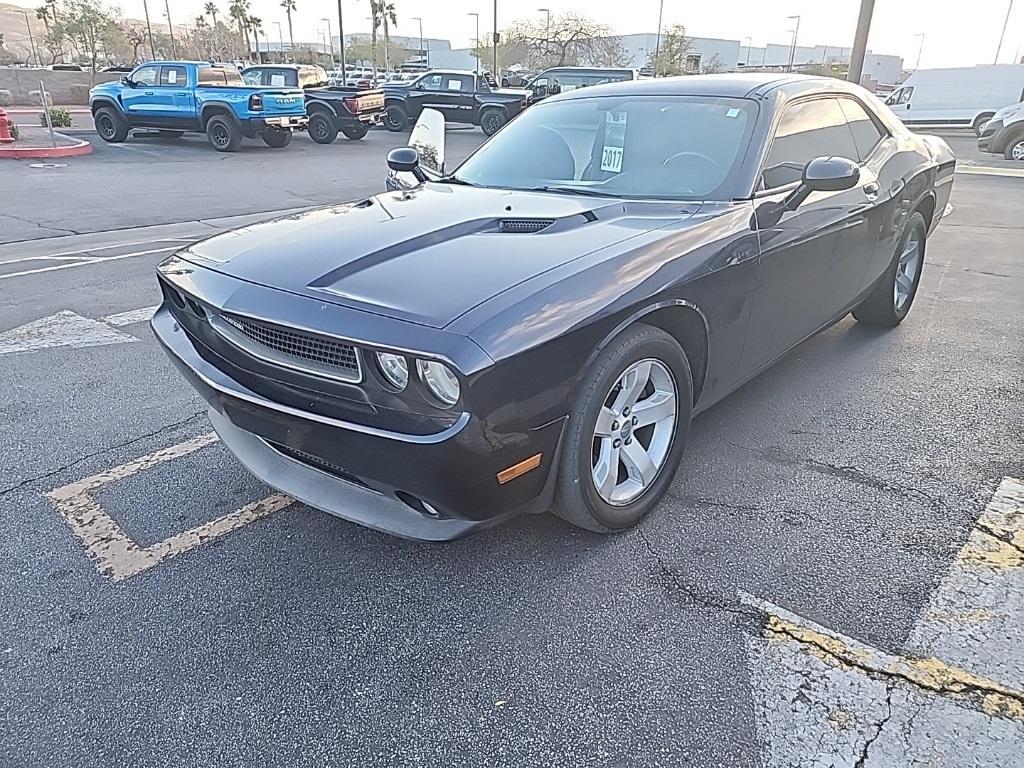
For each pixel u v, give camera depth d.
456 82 23.45
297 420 2.32
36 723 2.03
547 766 1.90
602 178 3.49
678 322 2.81
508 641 2.31
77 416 3.84
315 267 2.46
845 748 1.92
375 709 2.07
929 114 26.84
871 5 12.02
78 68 45.62
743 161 3.29
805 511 2.97
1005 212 9.88
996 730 1.97
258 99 16.94
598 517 2.67
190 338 2.80
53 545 2.79
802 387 4.17
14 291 6.08
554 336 2.20
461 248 2.55
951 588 2.51
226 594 2.54
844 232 3.78
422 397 2.08
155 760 1.92
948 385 4.19
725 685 2.13
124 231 8.66
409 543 2.80
